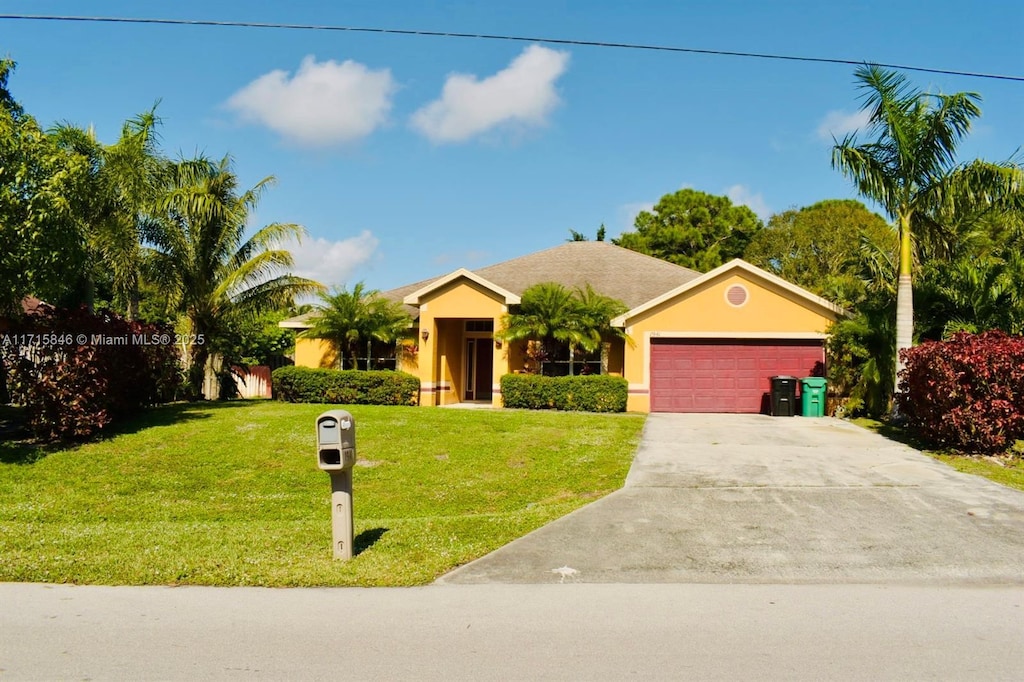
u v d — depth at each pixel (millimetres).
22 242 12422
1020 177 15234
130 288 20547
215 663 4848
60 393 13578
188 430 15141
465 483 11867
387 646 5160
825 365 20422
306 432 15156
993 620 5770
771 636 5391
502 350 21953
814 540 8031
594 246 28484
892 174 16734
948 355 13438
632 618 5773
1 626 5527
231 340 23531
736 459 12859
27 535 8172
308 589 6488
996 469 12000
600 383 20359
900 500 9812
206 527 8820
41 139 13602
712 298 20953
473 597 6281
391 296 26594
